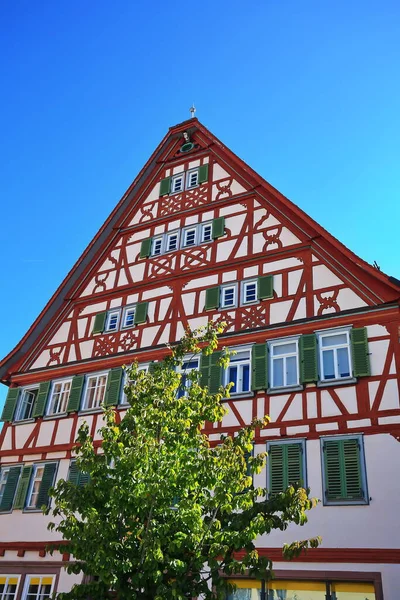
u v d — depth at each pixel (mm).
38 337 23375
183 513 10188
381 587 12961
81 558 10328
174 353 12711
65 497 10859
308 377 16203
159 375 12336
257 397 16750
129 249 23766
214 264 20688
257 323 18344
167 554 9914
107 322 22078
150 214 24312
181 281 21141
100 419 19547
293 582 14023
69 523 10352
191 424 11539
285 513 10094
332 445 15023
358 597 13250
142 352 20109
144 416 11539
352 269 17531
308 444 15359
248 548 10219
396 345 15609
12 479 19859
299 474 15055
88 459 11172
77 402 20312
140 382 12289
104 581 9531
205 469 10484
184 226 22781
